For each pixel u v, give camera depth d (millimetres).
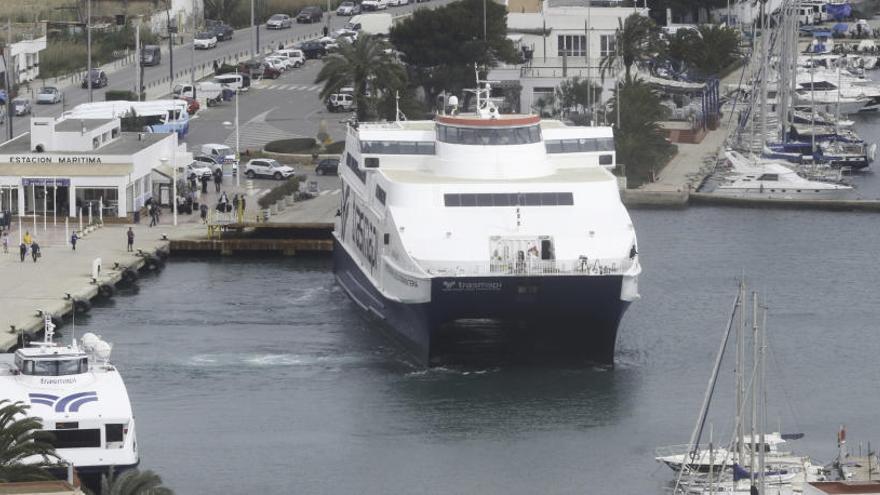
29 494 125562
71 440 165500
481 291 197125
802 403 191875
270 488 170875
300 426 186000
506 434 184000
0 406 164750
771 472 166875
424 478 173500
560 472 174375
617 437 182750
